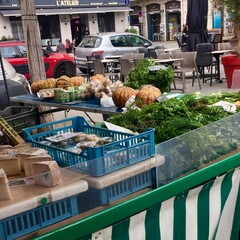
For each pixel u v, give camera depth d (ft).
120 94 11.47
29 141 7.22
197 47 30.99
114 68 36.11
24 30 15.67
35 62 15.96
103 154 5.67
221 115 8.72
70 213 5.36
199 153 6.99
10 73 21.48
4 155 6.17
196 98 10.43
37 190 5.22
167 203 6.17
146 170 6.10
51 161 5.51
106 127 7.71
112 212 5.38
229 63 27.07
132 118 8.43
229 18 26.32
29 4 15.33
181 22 101.91
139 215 5.76
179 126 7.77
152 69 13.73
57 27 81.05
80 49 45.44
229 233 7.81
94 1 83.30
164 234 6.28
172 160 6.55
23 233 4.95
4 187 4.94
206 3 35.76
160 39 107.24
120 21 90.02
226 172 7.13
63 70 42.39
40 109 14.93
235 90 18.31
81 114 23.93
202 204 6.88
